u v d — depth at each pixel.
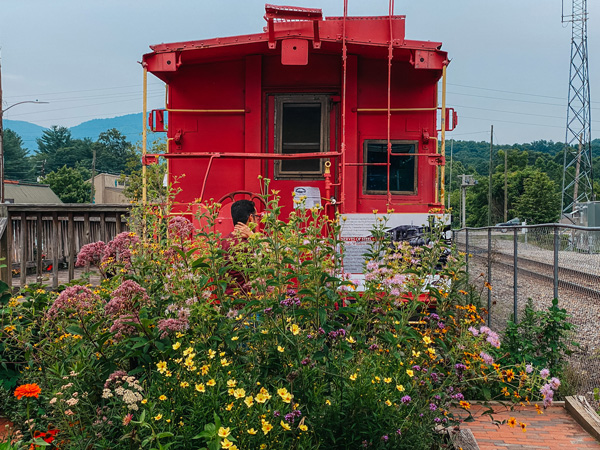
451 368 4.35
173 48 7.25
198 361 3.69
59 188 84.81
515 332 7.23
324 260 4.71
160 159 7.13
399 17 6.98
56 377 3.83
